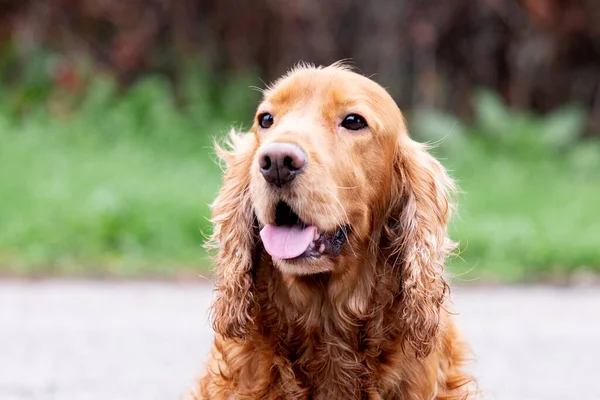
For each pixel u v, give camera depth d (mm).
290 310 4402
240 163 4590
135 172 12523
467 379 4598
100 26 17297
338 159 4219
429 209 4488
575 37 17203
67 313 8164
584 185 13688
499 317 8336
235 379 4457
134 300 8719
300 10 16656
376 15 16828
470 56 17188
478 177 13688
